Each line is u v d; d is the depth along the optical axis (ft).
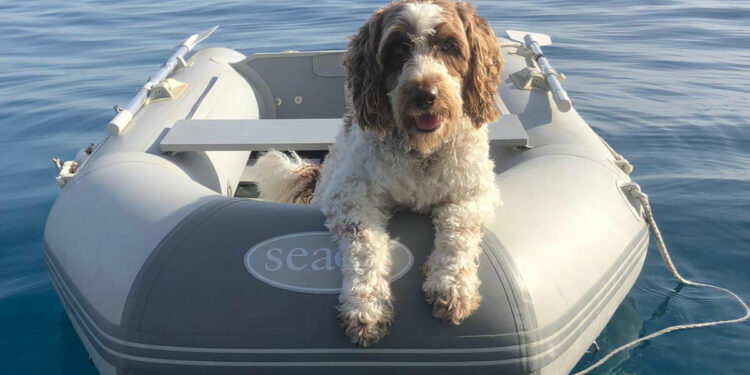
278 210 3.87
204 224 3.72
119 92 9.90
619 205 4.52
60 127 8.65
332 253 3.53
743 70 10.41
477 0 16.85
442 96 3.47
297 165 5.36
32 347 4.57
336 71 7.75
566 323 3.63
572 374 4.24
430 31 3.59
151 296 3.43
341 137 4.40
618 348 4.44
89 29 14.55
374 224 3.62
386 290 3.36
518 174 4.61
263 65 7.73
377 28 3.78
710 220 6.04
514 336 3.33
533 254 3.68
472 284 3.36
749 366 4.29
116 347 3.43
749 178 6.82
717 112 8.63
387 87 3.72
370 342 3.26
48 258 4.48
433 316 3.32
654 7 15.60
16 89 10.24
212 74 7.05
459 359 3.29
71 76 10.86
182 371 3.33
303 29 13.37
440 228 3.67
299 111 7.84
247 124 5.51
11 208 6.53
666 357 4.40
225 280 3.43
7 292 5.17
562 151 5.04
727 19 14.07
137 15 15.88
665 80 9.98
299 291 3.38
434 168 3.76
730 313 4.84
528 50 6.89
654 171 7.04
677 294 5.09
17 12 16.85
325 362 3.28
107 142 5.32
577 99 9.16
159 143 5.25
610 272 4.10
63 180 4.91
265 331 3.30
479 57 3.85
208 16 15.38
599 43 12.17
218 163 5.75
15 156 7.80
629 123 8.30
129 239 3.79
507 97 6.02
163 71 6.55
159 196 4.11
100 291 3.64
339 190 3.75
